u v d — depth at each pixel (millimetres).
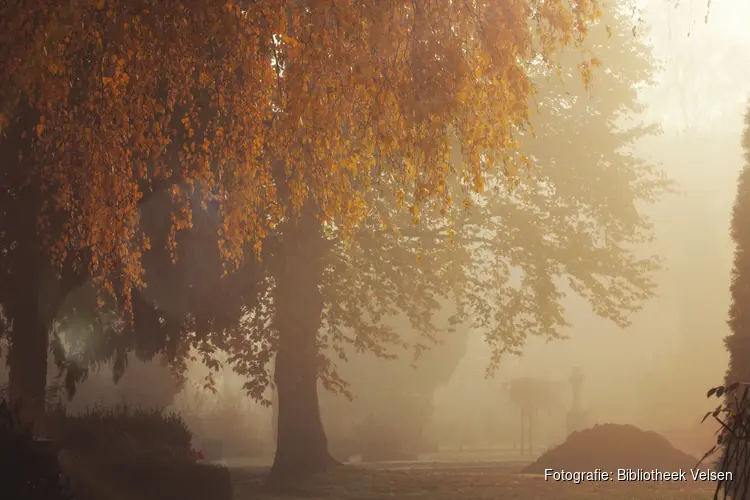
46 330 19703
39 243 17328
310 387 27781
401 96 8703
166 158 15648
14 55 8102
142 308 20016
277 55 9492
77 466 15062
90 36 9461
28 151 16094
